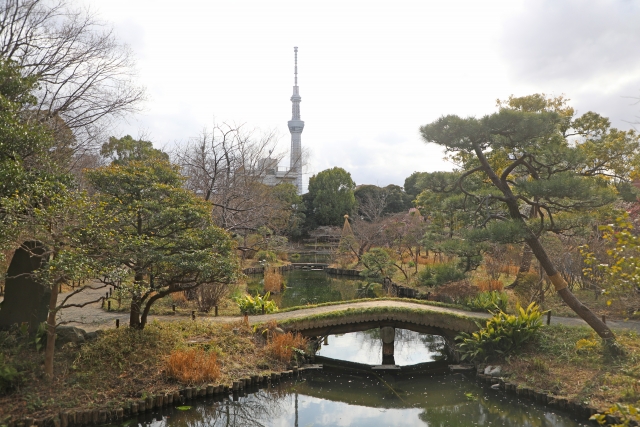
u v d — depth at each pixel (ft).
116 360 31.55
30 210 26.53
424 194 63.31
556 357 35.86
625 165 55.42
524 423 30.37
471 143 37.42
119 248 28.43
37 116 40.52
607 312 45.21
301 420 31.78
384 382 39.09
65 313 42.73
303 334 43.70
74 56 45.32
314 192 173.06
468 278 59.47
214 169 61.26
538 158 38.83
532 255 60.95
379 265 79.00
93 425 27.17
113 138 82.48
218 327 40.11
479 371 38.34
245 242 77.97
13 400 26.48
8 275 33.24
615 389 29.89
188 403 31.19
